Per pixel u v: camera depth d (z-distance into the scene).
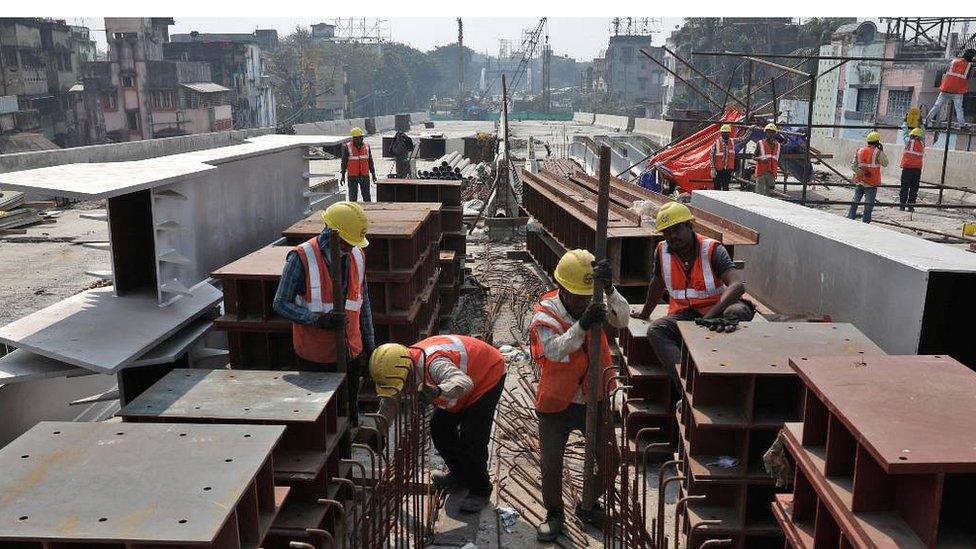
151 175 5.60
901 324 5.06
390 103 110.50
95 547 2.60
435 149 29.03
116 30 48.69
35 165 16.89
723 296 4.88
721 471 3.88
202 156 7.36
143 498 2.71
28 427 5.63
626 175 22.53
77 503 2.68
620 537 3.96
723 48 57.28
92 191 4.78
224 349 6.67
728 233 7.11
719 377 4.00
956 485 2.50
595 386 4.18
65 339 4.99
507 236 13.92
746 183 16.30
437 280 7.88
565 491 5.00
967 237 12.35
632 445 5.38
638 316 5.65
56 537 2.47
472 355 4.66
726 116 17.42
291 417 3.73
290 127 34.88
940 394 2.82
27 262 12.16
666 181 16.77
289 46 89.06
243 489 2.78
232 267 5.53
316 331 4.80
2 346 5.93
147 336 5.21
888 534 2.47
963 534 2.46
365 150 14.77
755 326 4.46
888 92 34.12
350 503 4.54
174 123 50.84
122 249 5.88
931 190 18.91
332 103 87.88
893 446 2.39
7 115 41.62
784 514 3.26
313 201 11.61
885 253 5.36
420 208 7.77
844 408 2.69
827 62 40.47
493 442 5.75
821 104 41.09
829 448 2.84
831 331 4.36
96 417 6.39
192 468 2.94
